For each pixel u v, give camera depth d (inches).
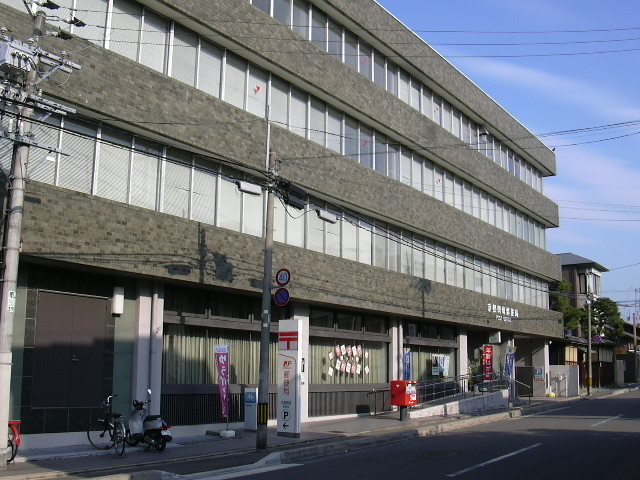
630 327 3011.8
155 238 719.1
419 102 1262.3
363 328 1120.2
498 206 1566.2
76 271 690.8
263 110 895.1
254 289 840.9
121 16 720.3
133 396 729.0
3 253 554.3
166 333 792.3
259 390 688.4
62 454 614.2
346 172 1020.5
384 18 1128.8
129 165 721.0
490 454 645.3
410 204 1178.0
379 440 768.3
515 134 1612.9
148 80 721.6
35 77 539.2
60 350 669.3
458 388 1391.5
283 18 936.9
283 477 521.0
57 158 651.5
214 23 796.6
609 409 1282.0
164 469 556.4
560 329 1856.5
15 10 610.5
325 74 981.8
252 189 695.1
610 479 499.2
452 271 1348.4
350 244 1056.8
